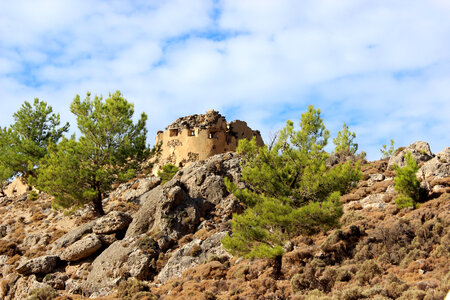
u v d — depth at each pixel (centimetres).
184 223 3628
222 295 2369
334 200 2484
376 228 2641
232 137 6347
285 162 2962
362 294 1930
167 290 2659
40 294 2834
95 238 3569
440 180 3231
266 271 2545
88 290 3128
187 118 6519
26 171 6269
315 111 2975
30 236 4159
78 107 4831
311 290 2197
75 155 4625
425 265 2173
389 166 4116
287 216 2516
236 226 2667
